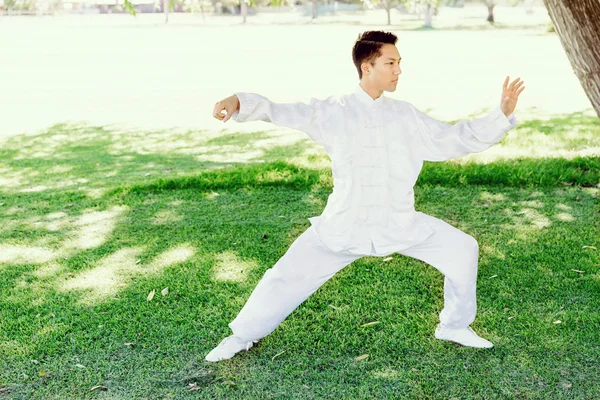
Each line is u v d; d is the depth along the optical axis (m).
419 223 3.22
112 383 3.23
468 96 13.21
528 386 3.13
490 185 6.47
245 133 9.88
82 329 3.77
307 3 59.00
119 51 26.47
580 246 4.83
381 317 3.85
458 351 3.46
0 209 6.11
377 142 3.07
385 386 3.17
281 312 3.27
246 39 31.66
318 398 3.09
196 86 16.11
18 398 3.11
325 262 3.21
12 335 3.70
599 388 3.10
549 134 8.71
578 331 3.62
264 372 3.31
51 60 23.28
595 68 3.63
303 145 8.81
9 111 12.77
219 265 4.68
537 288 4.17
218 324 3.81
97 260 4.81
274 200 6.18
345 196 3.11
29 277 4.52
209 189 6.57
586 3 3.54
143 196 6.40
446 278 3.34
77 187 6.85
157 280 4.42
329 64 20.12
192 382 3.23
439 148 3.09
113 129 10.54
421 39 28.67
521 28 34.75
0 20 56.56
